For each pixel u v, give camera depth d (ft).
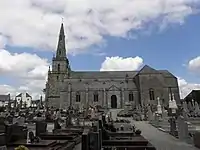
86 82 294.46
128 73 313.53
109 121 107.76
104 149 39.58
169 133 72.23
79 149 45.39
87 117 142.61
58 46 327.67
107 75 310.04
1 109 171.12
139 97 276.21
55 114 150.51
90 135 32.60
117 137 49.90
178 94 288.10
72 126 82.38
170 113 142.82
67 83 295.28
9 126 40.11
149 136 65.98
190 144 51.52
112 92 277.03
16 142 40.01
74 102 276.21
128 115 185.78
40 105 319.06
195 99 253.03
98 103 274.16
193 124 88.17
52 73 312.71
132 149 40.81
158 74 280.92
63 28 343.26
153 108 195.11
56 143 41.68
